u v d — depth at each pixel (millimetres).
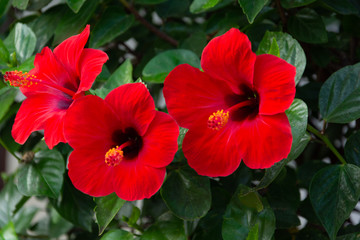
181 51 853
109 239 815
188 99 736
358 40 997
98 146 734
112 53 998
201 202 794
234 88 741
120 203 769
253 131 720
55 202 911
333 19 1073
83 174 729
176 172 811
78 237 995
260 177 892
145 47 1036
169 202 797
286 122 703
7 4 903
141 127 731
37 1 952
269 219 794
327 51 926
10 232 894
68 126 722
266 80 706
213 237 841
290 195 878
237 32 709
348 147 800
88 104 722
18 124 766
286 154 706
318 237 854
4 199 961
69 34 904
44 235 1041
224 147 732
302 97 905
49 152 864
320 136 783
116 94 724
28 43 883
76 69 753
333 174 777
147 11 1055
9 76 750
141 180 729
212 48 722
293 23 882
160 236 812
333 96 801
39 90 771
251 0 776
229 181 875
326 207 768
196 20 1104
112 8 927
